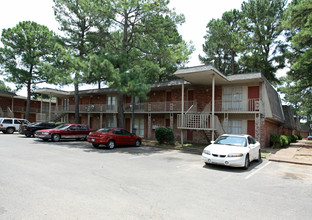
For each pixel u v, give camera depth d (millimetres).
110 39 21375
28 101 31016
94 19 20109
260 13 25984
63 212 4176
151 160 10656
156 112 22000
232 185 6664
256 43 27844
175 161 10633
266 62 27219
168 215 4234
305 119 70562
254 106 17531
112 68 14594
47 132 17031
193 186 6355
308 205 5098
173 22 19312
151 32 19609
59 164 8688
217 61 34312
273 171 9156
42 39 29203
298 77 22375
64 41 22766
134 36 20562
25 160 9164
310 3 14984
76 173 7316
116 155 11734
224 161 8836
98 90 27953
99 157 10828
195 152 14477
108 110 27562
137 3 17797
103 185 6090
